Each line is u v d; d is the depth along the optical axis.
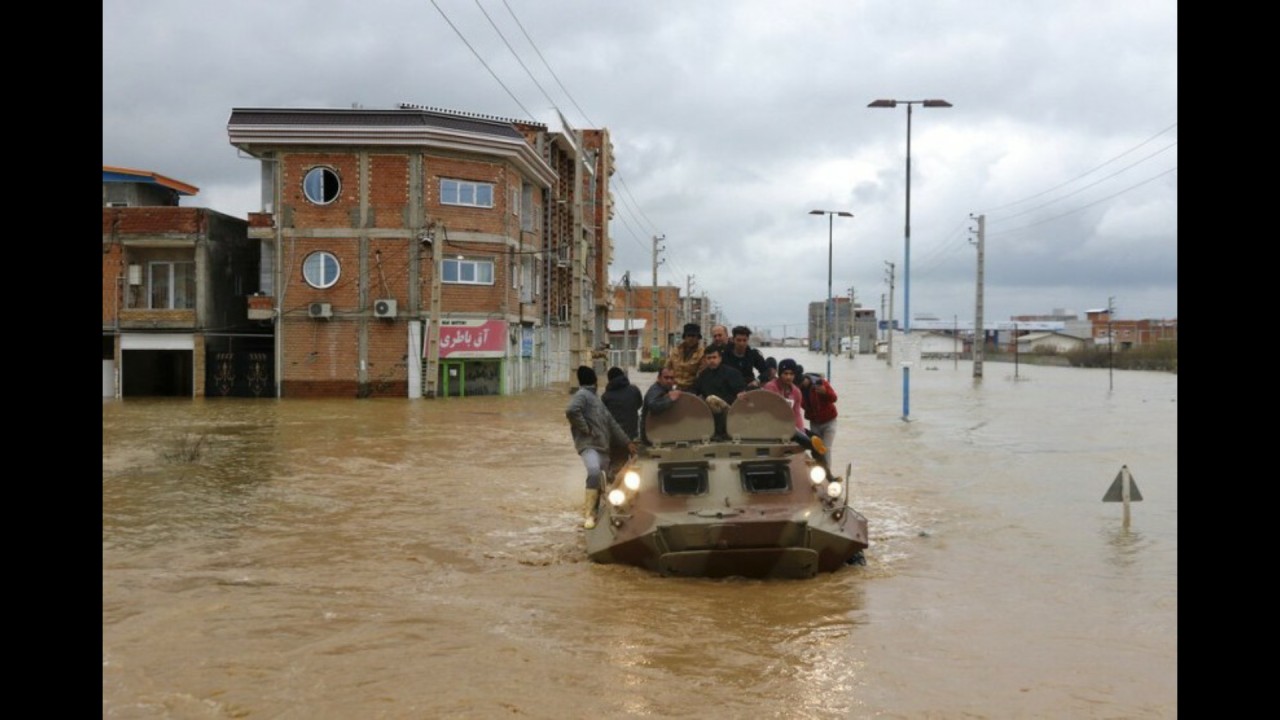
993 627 7.09
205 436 21.11
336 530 10.80
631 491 9.01
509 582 8.40
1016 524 11.41
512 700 5.60
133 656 6.35
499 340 36.81
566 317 53.47
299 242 35.25
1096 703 5.55
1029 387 48.59
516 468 16.20
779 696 5.66
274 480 14.62
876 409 32.31
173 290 36.34
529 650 6.51
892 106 29.52
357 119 35.06
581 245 35.06
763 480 9.01
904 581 8.51
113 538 10.29
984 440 21.56
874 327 176.12
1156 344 85.69
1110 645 6.64
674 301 107.75
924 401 36.78
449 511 12.07
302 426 23.72
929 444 20.70
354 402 32.88
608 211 65.81
